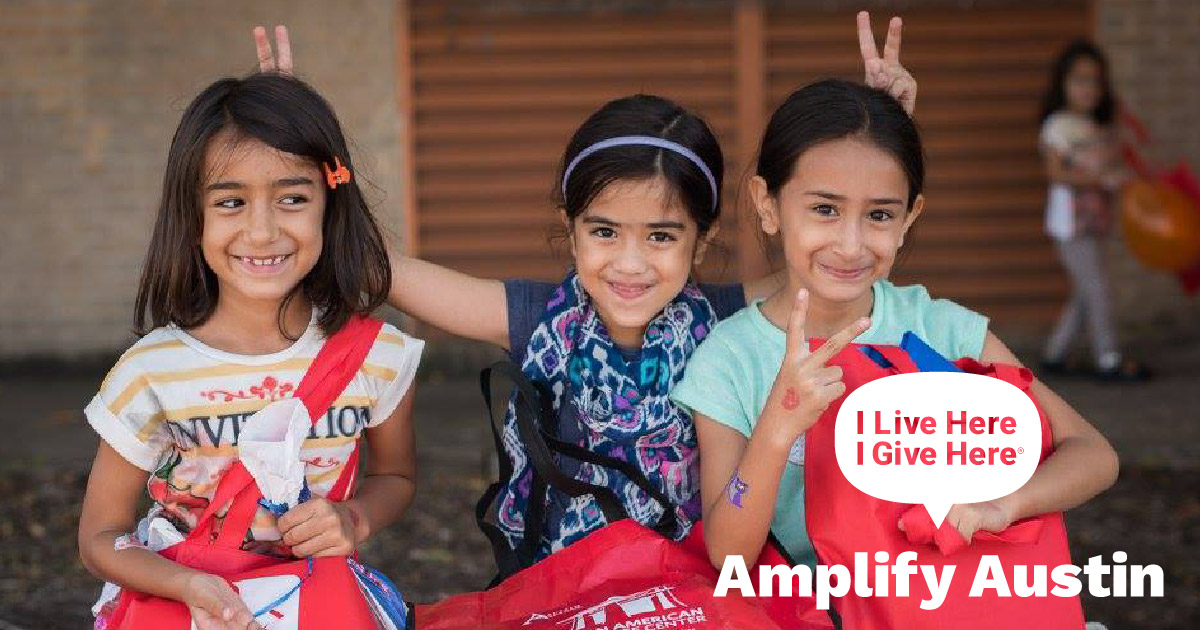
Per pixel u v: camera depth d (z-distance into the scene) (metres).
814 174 2.30
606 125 2.38
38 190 7.97
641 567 2.34
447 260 7.95
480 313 2.57
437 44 7.78
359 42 7.79
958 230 7.84
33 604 4.38
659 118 2.39
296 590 2.16
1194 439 6.16
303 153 2.22
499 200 7.91
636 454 2.49
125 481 2.28
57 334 8.06
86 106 7.91
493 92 7.83
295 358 2.29
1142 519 5.29
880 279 2.55
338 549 2.20
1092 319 7.23
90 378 7.88
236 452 2.26
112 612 2.26
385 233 2.67
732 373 2.42
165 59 7.88
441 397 7.29
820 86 2.39
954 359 2.47
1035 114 7.74
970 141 7.76
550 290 2.59
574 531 2.49
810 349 2.31
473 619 2.35
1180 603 4.49
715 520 2.27
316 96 2.30
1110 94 7.16
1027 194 7.80
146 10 7.84
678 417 2.48
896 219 2.33
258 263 2.23
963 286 7.90
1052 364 7.43
